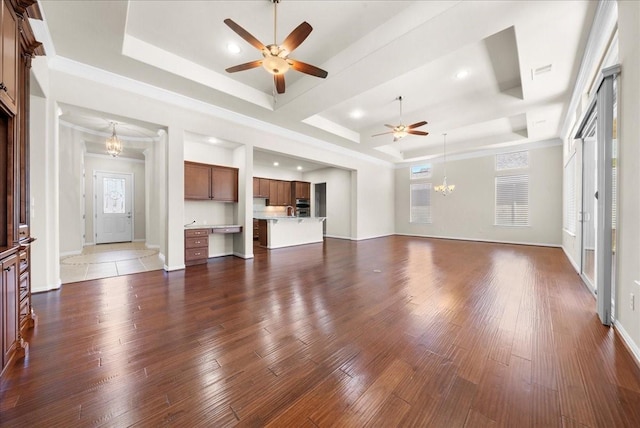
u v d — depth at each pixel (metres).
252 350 1.98
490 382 1.60
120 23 2.66
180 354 1.92
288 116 5.17
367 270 4.50
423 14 2.63
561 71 3.51
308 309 2.78
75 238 5.93
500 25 2.66
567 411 1.36
